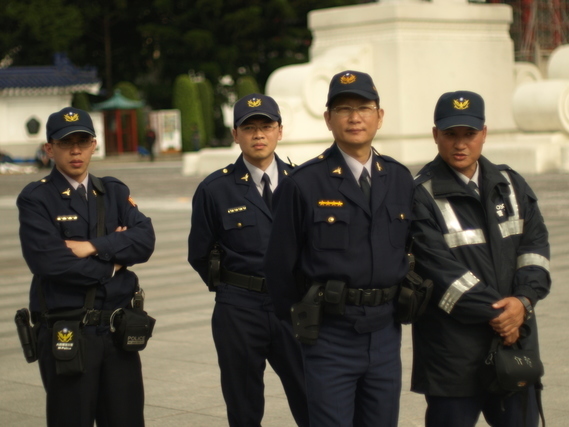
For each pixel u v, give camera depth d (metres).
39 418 7.27
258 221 6.21
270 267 5.09
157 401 7.59
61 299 5.37
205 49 63.94
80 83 55.56
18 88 53.59
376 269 4.94
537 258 5.21
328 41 38.47
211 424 6.99
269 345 6.22
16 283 13.67
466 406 5.18
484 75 38.38
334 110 4.99
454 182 5.18
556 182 25.64
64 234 5.45
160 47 65.81
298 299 5.12
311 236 4.98
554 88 30.59
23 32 61.06
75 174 5.52
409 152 36.66
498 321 4.97
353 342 4.98
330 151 5.09
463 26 37.78
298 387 6.25
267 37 67.38
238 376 6.22
